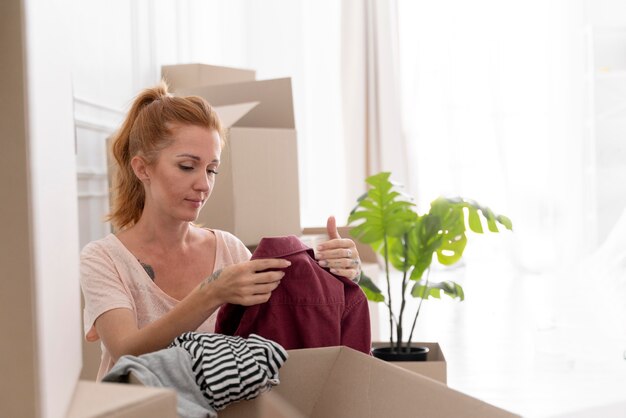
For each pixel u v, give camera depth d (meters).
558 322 3.72
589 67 5.61
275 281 1.18
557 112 5.70
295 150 2.78
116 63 3.33
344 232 3.34
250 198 2.59
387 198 2.10
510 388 2.61
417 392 0.90
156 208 1.45
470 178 5.79
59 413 0.65
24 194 0.61
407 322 3.75
